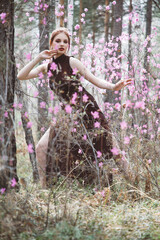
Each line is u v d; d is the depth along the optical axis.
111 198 3.22
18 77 3.33
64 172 3.41
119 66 4.88
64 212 2.46
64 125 2.98
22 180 2.82
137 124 3.54
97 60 5.21
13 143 2.92
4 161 2.32
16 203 2.58
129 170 3.36
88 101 3.47
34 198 2.91
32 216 2.51
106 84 3.52
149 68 4.37
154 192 3.37
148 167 3.46
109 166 3.31
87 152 3.48
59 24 6.37
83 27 13.62
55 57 3.52
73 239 2.18
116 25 7.06
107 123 3.51
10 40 3.10
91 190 3.37
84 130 3.39
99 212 2.79
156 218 2.75
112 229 2.49
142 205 3.02
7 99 2.98
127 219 2.67
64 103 3.09
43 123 3.12
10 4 3.12
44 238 2.19
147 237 2.36
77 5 14.25
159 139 3.60
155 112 3.72
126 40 5.20
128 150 3.44
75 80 3.33
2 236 2.15
